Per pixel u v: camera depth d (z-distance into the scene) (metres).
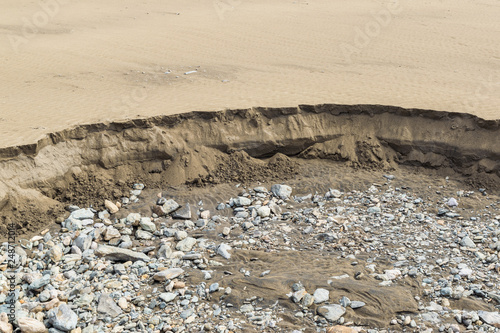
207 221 10.35
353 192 11.28
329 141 12.63
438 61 18.33
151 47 20.56
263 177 11.88
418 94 13.78
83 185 10.88
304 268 8.43
